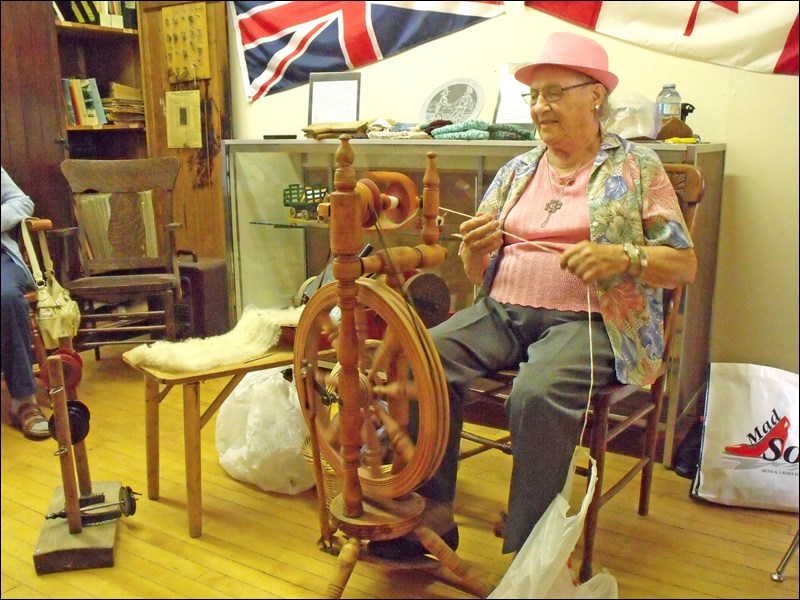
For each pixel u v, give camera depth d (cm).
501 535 162
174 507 176
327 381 148
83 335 221
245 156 265
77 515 156
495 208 173
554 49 155
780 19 198
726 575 148
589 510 144
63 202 213
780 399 178
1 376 164
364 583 147
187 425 159
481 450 187
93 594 143
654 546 160
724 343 220
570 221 156
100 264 225
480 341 160
